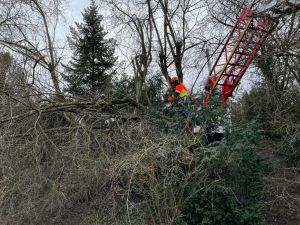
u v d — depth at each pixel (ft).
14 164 22.30
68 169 23.44
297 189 29.71
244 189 23.34
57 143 25.18
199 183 21.90
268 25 35.42
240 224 22.41
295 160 32.55
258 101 40.22
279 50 39.65
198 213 22.49
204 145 24.41
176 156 21.24
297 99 38.17
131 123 26.32
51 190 22.52
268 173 26.43
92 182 24.25
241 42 36.04
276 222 25.22
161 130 25.13
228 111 26.04
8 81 28.91
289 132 33.99
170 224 20.62
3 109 24.61
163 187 20.93
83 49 66.18
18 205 22.76
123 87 40.09
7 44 41.19
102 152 22.77
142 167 20.10
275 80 40.19
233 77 34.01
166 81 42.04
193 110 25.41
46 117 26.09
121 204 22.72
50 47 41.78
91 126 24.85
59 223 23.54
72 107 26.66
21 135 23.16
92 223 22.70
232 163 23.13
